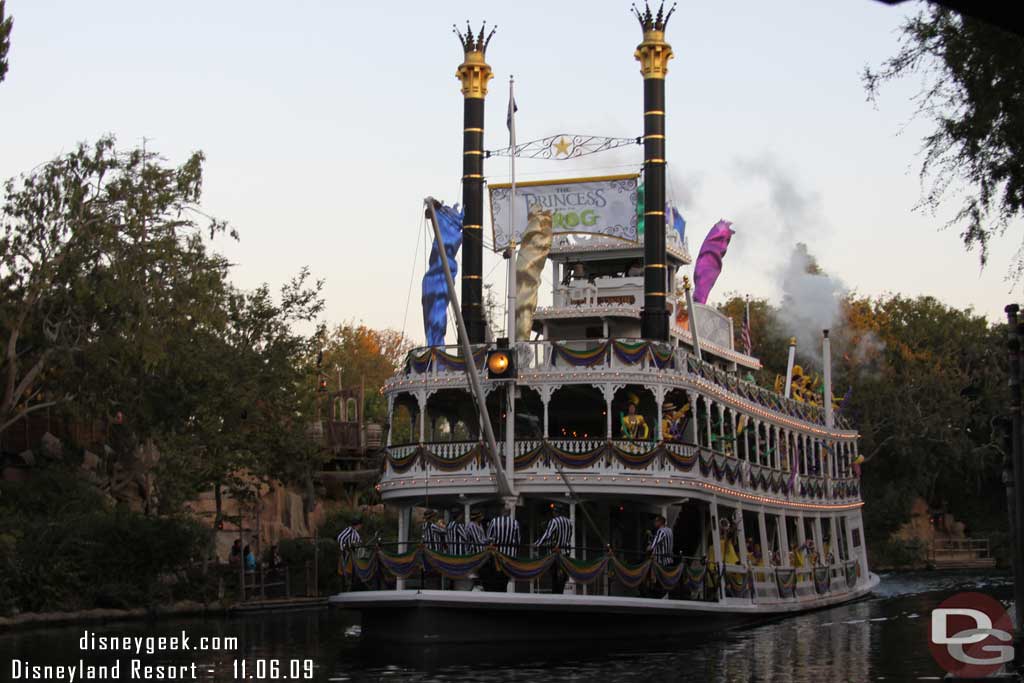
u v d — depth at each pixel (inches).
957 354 3363.7
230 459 1892.2
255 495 1996.8
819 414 1911.9
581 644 1186.0
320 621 1578.5
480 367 1337.4
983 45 773.3
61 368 1801.2
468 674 993.5
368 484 2450.8
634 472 1268.5
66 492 1796.3
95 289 1681.8
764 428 1664.6
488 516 1390.3
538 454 1277.1
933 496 3358.8
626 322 1528.1
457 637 1155.3
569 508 1364.4
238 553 1825.8
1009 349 821.2
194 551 1765.5
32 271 1683.1
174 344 1776.6
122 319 1711.4
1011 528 855.1
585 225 1534.2
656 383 1304.1
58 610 1565.0
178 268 1739.7
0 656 1170.0
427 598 1137.4
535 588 1275.8
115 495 1959.9
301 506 2250.2
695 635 1291.8
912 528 3216.0
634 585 1224.8
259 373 1994.3
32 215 1710.1
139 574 1676.9
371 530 2220.7
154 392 1819.6
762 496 1534.2
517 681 949.2
